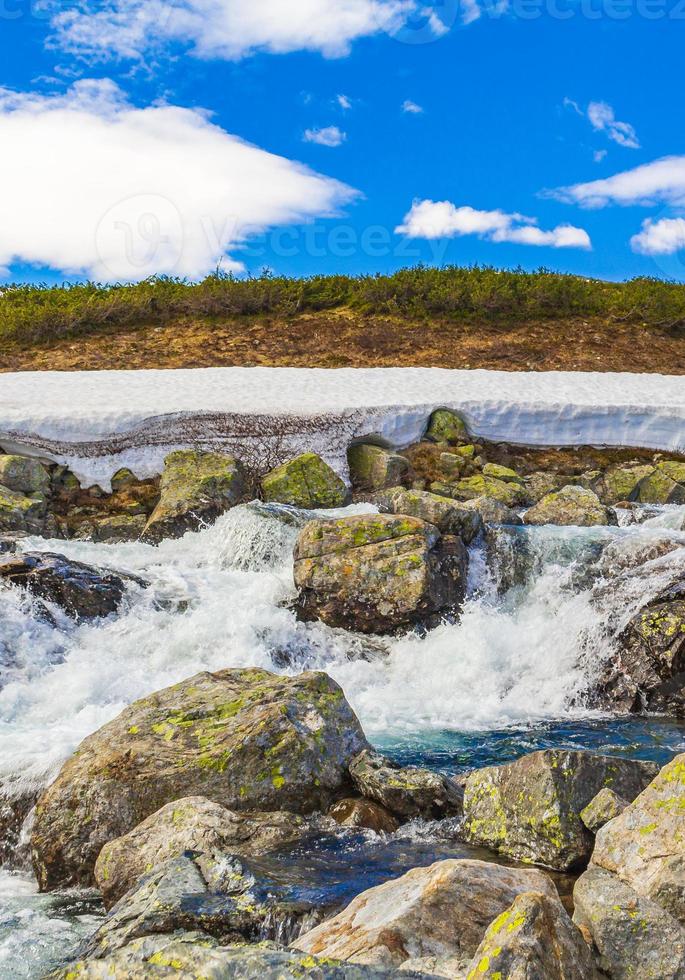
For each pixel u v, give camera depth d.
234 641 10.52
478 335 27.33
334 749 6.51
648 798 4.60
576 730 8.67
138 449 16.36
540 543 12.44
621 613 10.23
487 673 10.30
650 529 13.19
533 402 18.38
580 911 4.07
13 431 15.92
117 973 3.62
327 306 29.89
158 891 4.38
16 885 5.95
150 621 10.80
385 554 11.34
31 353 25.47
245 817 5.71
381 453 16.72
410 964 3.57
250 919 4.24
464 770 7.34
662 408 18.53
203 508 14.45
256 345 26.36
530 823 5.30
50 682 9.28
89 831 5.94
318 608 11.34
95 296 29.39
